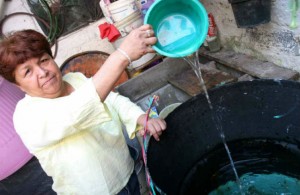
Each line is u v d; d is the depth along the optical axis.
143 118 1.24
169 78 2.21
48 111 0.96
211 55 2.14
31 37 0.97
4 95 1.79
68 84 1.20
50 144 1.04
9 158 1.89
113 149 1.23
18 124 1.02
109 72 0.91
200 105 1.26
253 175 1.35
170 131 1.22
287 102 1.21
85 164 1.15
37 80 1.00
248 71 1.83
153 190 0.99
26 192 2.01
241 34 1.90
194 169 1.36
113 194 1.25
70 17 2.56
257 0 1.44
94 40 2.67
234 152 1.42
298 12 1.44
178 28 1.05
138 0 2.30
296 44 1.56
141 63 2.41
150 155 1.09
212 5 2.00
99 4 2.54
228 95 1.27
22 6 2.41
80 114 0.93
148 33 0.91
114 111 1.30
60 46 2.59
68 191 1.24
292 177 1.28
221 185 1.34
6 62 0.95
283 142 1.34
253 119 1.34
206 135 1.36
